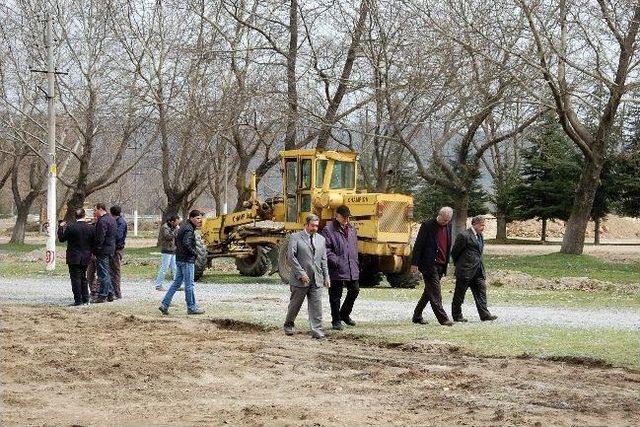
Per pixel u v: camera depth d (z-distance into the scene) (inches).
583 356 624.4
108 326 822.5
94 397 503.8
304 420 446.3
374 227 1280.8
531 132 1915.6
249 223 1476.4
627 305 1036.5
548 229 3809.1
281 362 626.2
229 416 456.4
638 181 2714.1
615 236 3863.2
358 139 2049.7
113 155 3336.6
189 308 914.7
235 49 1849.2
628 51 1541.6
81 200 2253.9
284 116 1827.0
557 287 1326.3
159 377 564.4
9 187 5128.0
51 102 1652.3
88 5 2151.8
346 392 520.4
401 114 1649.9
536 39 1457.9
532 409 469.4
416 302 1053.8
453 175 1747.0
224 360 631.2
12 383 541.6
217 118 2022.6
